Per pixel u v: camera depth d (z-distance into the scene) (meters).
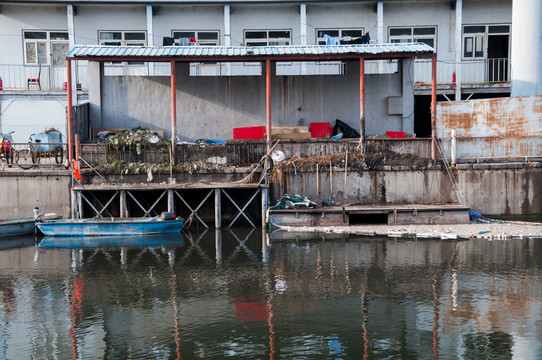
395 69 25.20
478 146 19.81
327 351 10.75
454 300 12.87
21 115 24.45
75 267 15.54
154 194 19.75
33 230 18.97
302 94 22.42
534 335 11.21
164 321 12.12
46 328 11.88
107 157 19.53
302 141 19.91
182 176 19.48
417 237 17.73
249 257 16.12
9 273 15.10
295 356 10.57
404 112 22.33
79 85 25.59
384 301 12.91
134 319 12.24
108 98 22.22
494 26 26.05
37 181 19.12
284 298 13.19
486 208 19.70
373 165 19.59
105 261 16.02
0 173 19.00
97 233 18.66
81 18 26.11
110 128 22.20
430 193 19.70
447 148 19.92
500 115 19.89
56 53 26.33
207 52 19.97
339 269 14.97
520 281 13.84
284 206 19.27
